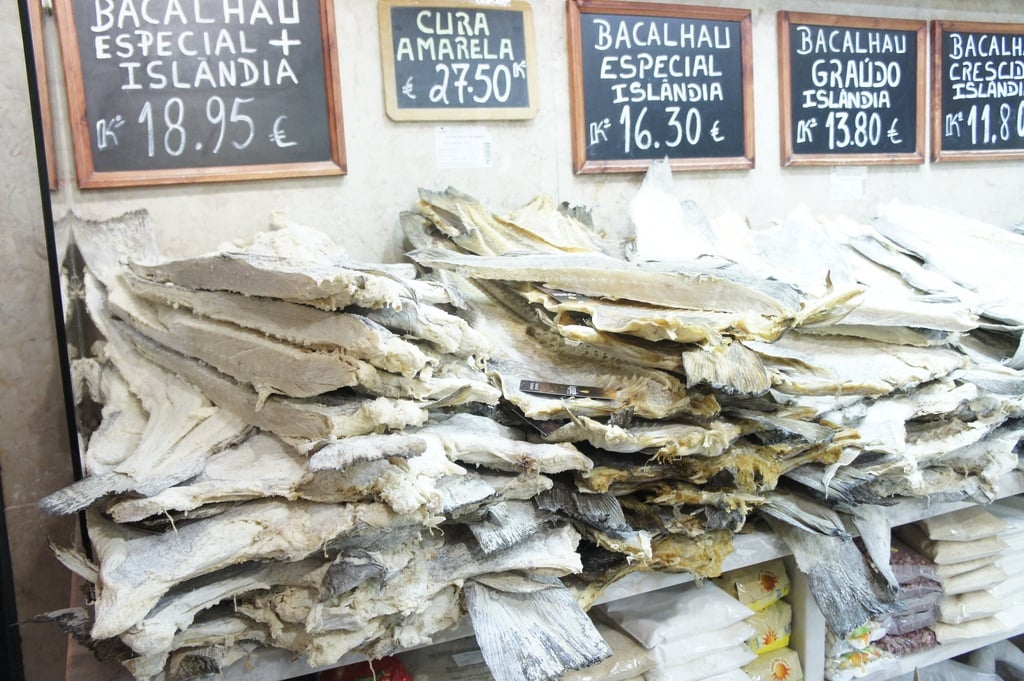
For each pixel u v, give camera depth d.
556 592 1.31
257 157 1.79
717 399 1.38
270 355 1.20
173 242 1.77
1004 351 1.98
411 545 1.17
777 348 1.65
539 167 2.12
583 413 1.37
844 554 1.63
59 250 1.65
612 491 1.46
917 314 1.68
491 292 1.68
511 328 1.61
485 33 1.99
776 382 1.37
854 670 1.84
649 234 1.99
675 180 2.30
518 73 2.04
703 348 1.34
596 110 2.14
